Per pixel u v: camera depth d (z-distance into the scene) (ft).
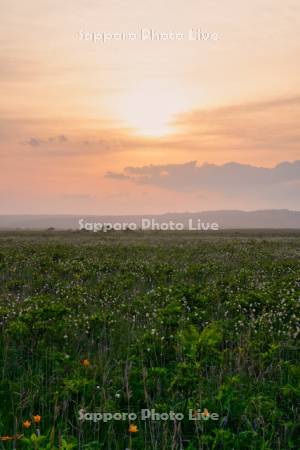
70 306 41.91
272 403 20.85
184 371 22.75
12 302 43.06
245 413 20.40
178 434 19.15
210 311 40.65
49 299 41.04
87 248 107.65
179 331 30.86
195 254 96.27
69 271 67.31
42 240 159.94
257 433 19.25
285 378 25.03
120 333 34.24
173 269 65.87
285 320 36.55
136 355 28.53
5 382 24.59
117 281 55.57
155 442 18.85
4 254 84.53
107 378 24.30
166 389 23.41
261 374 24.95
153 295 45.27
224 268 71.67
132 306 41.60
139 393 23.17
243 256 91.66
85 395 22.50
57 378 24.52
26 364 27.99
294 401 22.20
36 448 16.88
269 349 26.66
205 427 20.24
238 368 25.35
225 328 34.27
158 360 27.89
